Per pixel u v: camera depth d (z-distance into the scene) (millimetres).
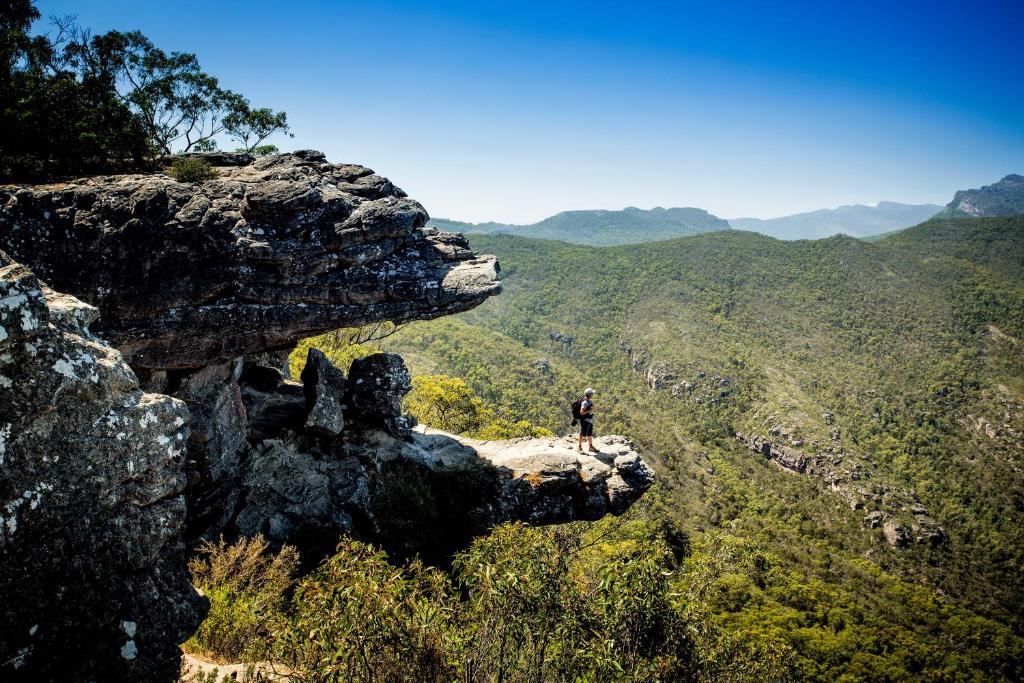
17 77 15062
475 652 5535
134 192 12875
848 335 180000
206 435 13180
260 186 14641
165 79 20875
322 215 14742
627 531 32125
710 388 160375
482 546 6688
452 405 36594
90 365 4871
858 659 59688
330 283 14461
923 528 107000
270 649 6234
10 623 3869
